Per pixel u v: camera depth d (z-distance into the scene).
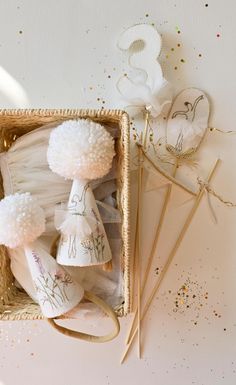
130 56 0.71
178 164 0.73
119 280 0.69
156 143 0.73
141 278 0.73
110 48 0.73
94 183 0.67
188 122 0.72
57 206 0.66
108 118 0.65
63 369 0.73
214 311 0.74
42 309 0.63
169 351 0.73
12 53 0.72
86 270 0.69
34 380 0.73
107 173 0.66
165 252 0.73
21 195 0.62
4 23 0.72
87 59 0.73
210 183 0.73
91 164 0.60
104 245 0.63
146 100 0.69
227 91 0.73
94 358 0.73
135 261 0.72
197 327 0.74
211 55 0.73
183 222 0.73
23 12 0.72
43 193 0.67
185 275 0.73
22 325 0.73
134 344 0.73
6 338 0.73
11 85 0.72
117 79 0.73
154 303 0.73
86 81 0.73
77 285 0.64
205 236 0.73
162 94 0.70
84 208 0.62
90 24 0.73
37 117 0.65
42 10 0.72
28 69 0.72
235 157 0.73
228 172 0.73
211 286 0.74
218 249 0.74
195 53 0.73
